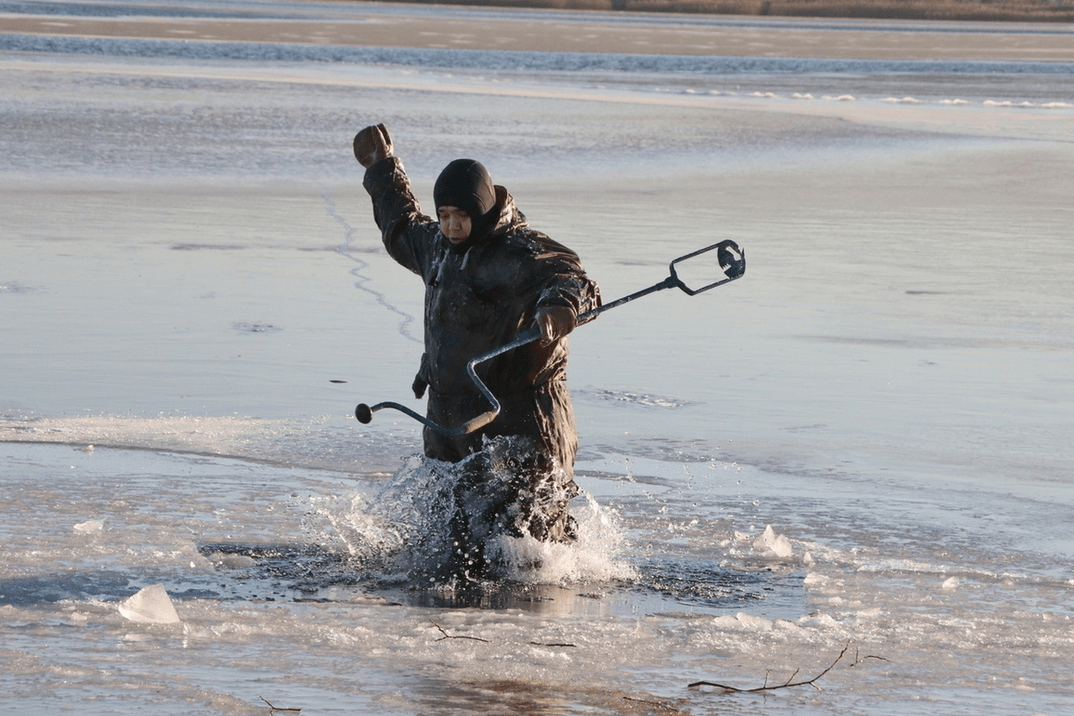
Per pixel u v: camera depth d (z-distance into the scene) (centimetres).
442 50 13375
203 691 1055
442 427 1538
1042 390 2628
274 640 1213
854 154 7356
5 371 2497
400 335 2947
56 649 1157
